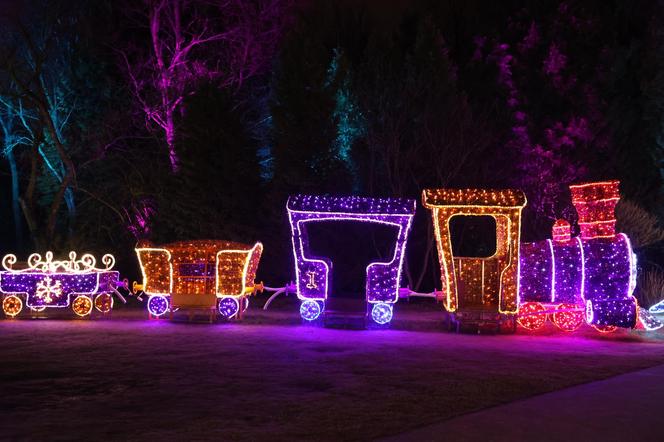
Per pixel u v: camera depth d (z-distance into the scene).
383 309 16.25
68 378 9.77
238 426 7.25
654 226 27.38
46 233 25.42
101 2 29.72
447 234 15.62
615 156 30.36
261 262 24.73
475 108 26.56
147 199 27.98
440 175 23.59
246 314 17.92
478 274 16.47
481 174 24.62
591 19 32.47
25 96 25.48
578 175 27.94
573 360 11.64
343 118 25.73
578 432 7.14
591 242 15.30
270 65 30.41
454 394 8.84
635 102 31.08
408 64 25.25
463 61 32.16
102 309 17.66
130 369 10.46
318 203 16.31
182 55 29.34
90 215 29.36
